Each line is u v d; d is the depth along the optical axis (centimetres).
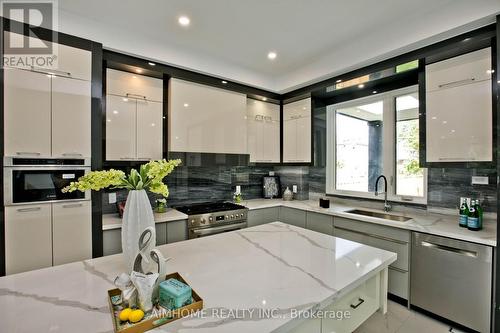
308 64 304
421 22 201
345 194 344
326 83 300
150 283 87
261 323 79
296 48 265
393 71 248
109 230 217
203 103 290
